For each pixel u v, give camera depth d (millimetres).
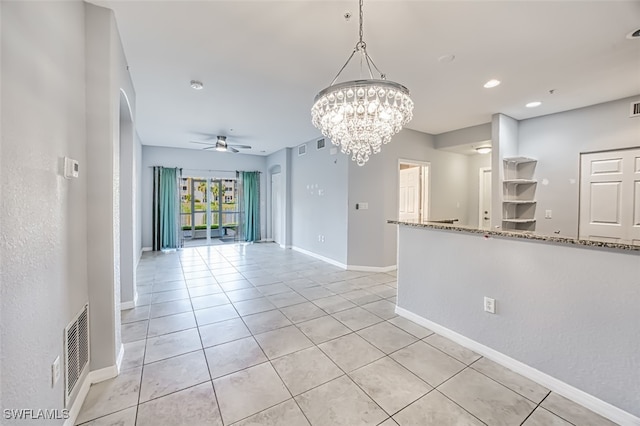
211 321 2941
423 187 5535
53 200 1392
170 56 2576
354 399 1786
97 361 1948
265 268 5215
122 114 3029
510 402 1762
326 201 5723
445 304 2617
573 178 3895
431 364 2176
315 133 5582
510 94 3395
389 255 4992
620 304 1619
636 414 1554
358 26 2125
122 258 3234
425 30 2170
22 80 1122
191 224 7984
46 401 1308
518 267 2078
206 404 1737
